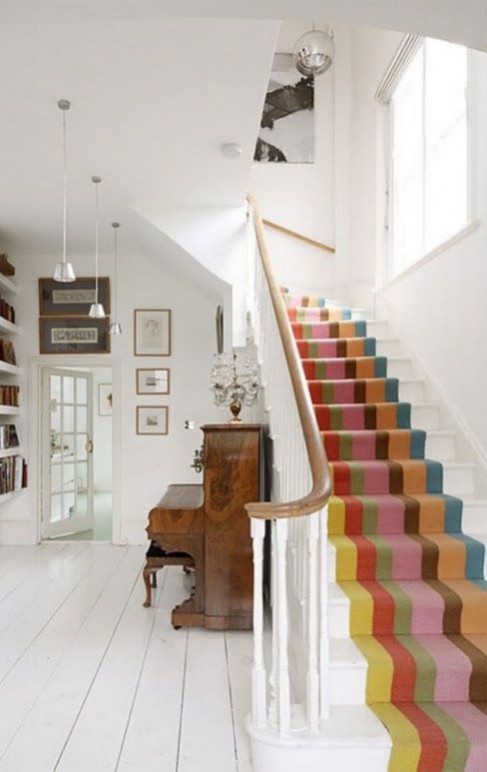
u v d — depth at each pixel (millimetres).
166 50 2420
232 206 4297
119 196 4074
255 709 1973
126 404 5512
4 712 2396
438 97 3736
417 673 2100
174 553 3660
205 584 3307
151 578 4074
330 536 2764
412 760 1870
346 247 5773
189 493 4016
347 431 3346
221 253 4301
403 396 3693
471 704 2094
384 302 4566
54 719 2338
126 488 5469
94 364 5531
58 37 2316
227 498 3316
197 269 4566
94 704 2455
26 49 2396
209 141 3258
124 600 3803
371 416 3498
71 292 5527
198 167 3600
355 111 5570
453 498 2883
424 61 3904
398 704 2094
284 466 2857
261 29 2291
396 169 4617
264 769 1908
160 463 5488
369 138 5070
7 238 5016
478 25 1698
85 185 3865
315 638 1950
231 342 4309
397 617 2338
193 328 5527
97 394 9328
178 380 5512
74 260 5531
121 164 3543
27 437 5453
